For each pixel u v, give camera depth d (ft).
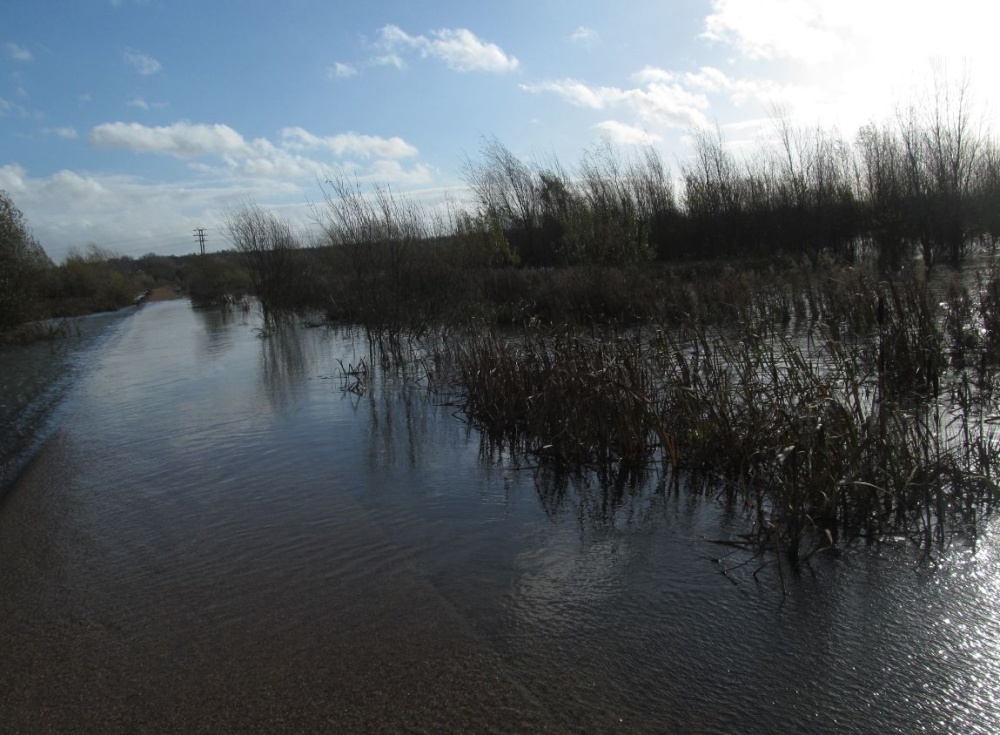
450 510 17.54
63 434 28.43
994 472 16.56
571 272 52.70
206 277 122.52
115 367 48.01
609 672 10.55
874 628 11.37
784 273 55.36
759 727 9.23
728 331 36.96
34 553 16.48
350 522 17.02
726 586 12.99
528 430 22.89
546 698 10.00
